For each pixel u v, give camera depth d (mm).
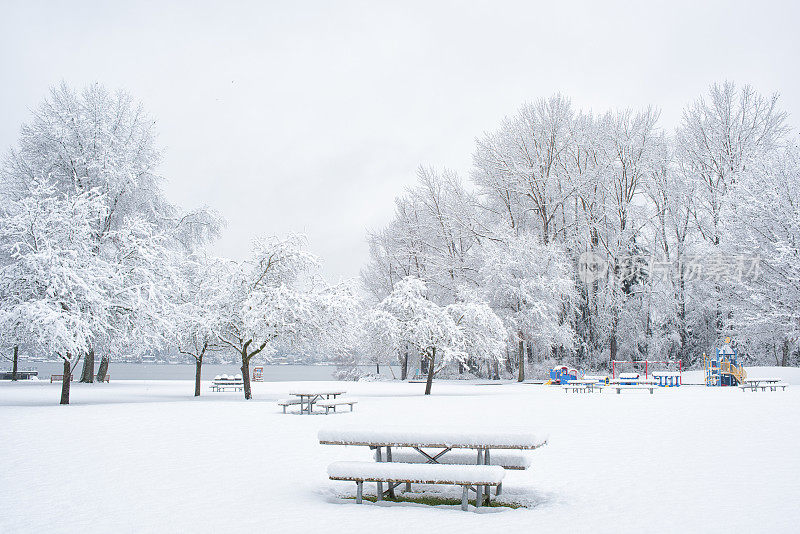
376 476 6559
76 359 25219
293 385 38188
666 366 41188
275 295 25172
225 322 25531
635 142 43906
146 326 23391
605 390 28047
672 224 43094
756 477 7727
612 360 42625
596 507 6363
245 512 6203
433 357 28484
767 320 30047
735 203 33719
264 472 8484
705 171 41281
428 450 8828
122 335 22922
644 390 27703
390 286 53688
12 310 20438
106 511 6223
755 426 12656
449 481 6301
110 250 26172
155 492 7180
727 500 6527
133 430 13148
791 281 30125
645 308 43125
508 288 40656
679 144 43031
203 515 6055
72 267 21250
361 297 28109
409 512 6262
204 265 28266
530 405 19234
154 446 10859
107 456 9781
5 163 32594
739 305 33812
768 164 32750
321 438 7211
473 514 6148
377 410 17859
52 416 16109
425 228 51062
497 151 46469
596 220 45000
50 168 32312
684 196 42062
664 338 41812
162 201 37062
